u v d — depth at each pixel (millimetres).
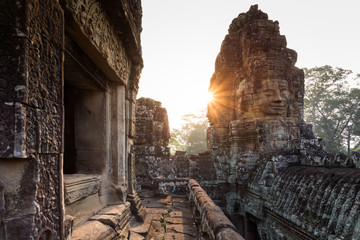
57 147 2010
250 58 9906
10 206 1603
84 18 2818
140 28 5562
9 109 1565
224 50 11516
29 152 1653
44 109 1835
